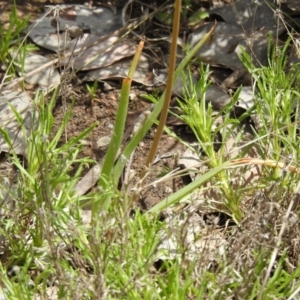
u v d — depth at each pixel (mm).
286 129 3475
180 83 3756
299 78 3484
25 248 2828
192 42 4023
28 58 3850
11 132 3398
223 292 2492
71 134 3521
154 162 3295
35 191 2775
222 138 3340
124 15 4137
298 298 2564
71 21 4090
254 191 3078
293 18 4203
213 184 3143
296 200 2748
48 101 3633
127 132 3521
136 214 2703
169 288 2500
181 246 2527
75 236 2609
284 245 2695
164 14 4148
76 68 3820
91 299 2561
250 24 4133
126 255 2523
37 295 2660
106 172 2760
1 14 4113
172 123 3605
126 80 2564
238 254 2502
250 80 3838
